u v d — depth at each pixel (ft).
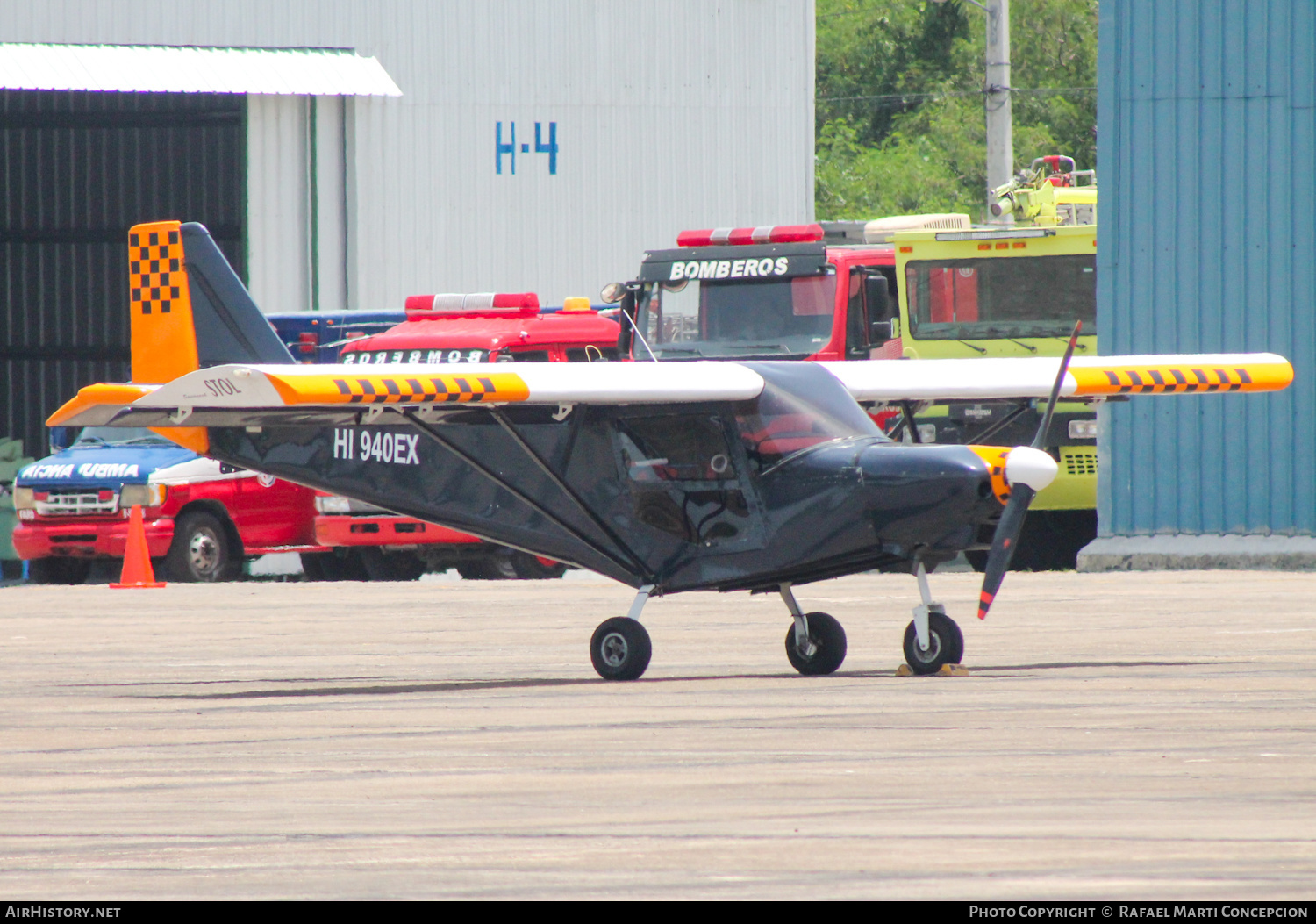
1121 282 235.20
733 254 243.40
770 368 128.47
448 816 77.56
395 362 242.99
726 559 125.08
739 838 71.67
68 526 250.37
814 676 128.16
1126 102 235.61
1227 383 145.48
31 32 325.42
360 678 133.49
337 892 64.03
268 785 86.17
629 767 88.84
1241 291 232.32
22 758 96.37
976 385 138.92
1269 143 231.09
